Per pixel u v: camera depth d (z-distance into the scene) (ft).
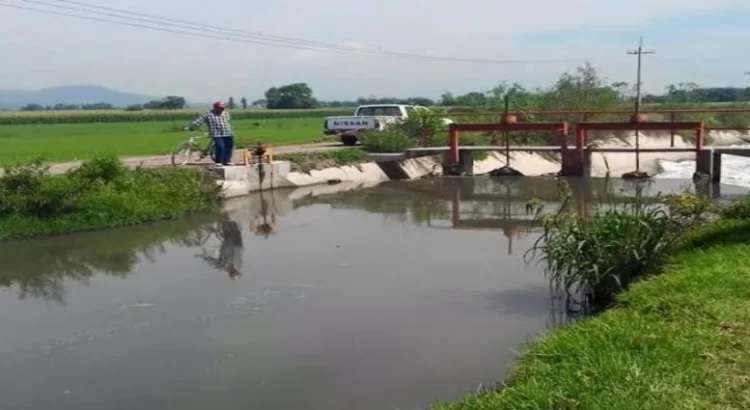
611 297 27.50
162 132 141.28
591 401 15.56
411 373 22.25
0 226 45.03
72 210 48.42
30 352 25.36
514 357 22.66
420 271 35.81
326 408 20.10
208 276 35.88
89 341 26.40
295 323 27.71
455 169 82.38
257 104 382.42
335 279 34.55
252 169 66.03
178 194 55.67
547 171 89.30
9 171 49.03
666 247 28.27
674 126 73.87
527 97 117.29
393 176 81.30
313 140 102.01
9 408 20.65
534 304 29.25
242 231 48.55
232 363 23.72
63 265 39.06
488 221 52.60
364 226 50.49
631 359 17.75
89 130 155.02
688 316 20.71
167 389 21.81
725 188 68.59
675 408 15.08
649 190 67.31
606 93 114.73
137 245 43.96
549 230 32.12
